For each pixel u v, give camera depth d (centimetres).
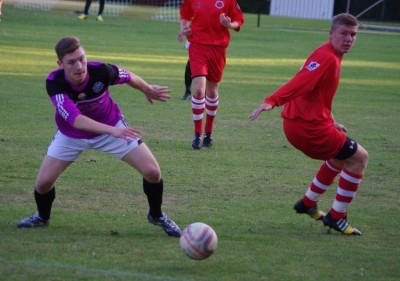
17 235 1291
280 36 6538
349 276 1144
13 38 5112
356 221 1476
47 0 8969
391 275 1155
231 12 2231
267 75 3969
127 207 1515
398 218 1504
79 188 1653
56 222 1382
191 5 2222
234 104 2989
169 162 1950
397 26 8275
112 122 1305
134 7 9169
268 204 1579
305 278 1127
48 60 4091
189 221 1424
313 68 1309
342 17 1342
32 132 2256
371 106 3078
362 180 1836
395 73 4328
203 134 2366
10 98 2853
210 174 1836
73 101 1254
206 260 1193
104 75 1262
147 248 1247
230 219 1452
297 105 1361
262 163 1988
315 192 1395
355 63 4806
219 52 2184
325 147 1348
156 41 5525
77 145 1293
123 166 1884
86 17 6806
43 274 1100
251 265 1177
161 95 1337
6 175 1736
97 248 1234
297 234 1371
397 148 2253
